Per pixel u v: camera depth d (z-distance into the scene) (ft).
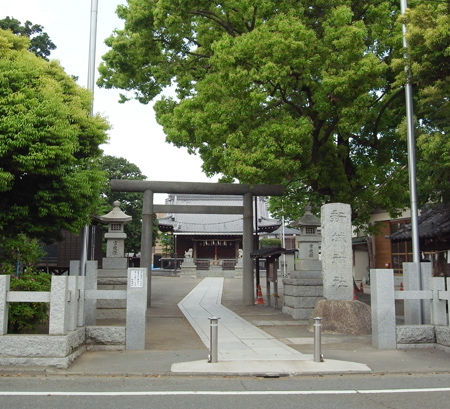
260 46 46.80
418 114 50.67
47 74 40.57
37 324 36.24
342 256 45.37
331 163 58.18
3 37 38.22
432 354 32.17
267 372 26.55
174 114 54.70
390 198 58.70
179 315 56.59
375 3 53.67
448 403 20.83
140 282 33.83
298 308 52.65
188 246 206.28
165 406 20.16
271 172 48.34
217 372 26.61
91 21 48.83
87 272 38.34
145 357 30.68
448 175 43.04
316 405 20.43
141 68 64.85
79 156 42.73
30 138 32.73
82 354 31.50
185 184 68.08
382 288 34.58
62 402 20.68
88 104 43.32
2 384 24.08
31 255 37.37
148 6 57.31
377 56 53.01
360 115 49.47
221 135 50.14
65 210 37.68
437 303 34.83
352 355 31.81
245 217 69.41
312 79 50.24
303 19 51.49
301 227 59.57
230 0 53.16
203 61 65.16
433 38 34.50
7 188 33.73
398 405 20.47
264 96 46.50
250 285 68.33
